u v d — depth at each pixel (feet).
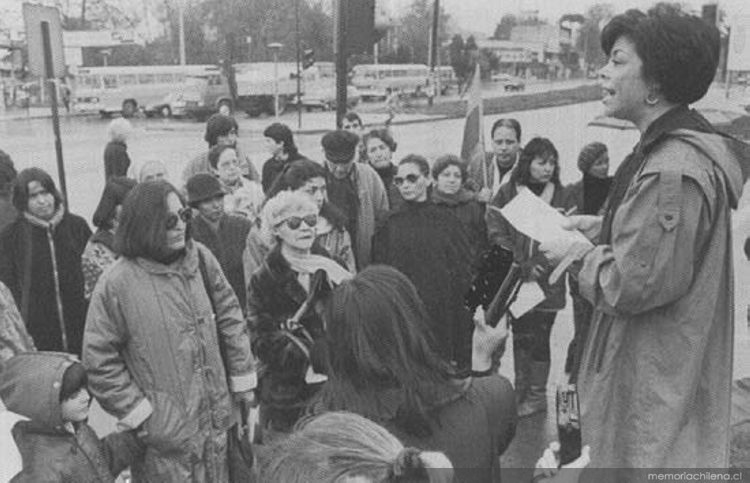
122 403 9.90
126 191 14.75
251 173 24.07
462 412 6.05
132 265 10.05
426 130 60.90
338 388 6.08
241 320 11.29
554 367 18.71
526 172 15.84
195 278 10.41
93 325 10.00
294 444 4.45
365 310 5.99
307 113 107.04
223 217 15.99
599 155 15.88
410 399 5.89
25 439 9.16
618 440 6.81
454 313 14.75
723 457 6.63
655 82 6.61
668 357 6.49
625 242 6.32
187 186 15.70
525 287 11.28
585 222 7.58
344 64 25.58
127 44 128.16
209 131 23.20
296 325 12.54
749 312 17.71
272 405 12.67
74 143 79.36
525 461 14.01
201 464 10.25
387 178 20.15
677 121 6.52
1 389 9.22
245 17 124.57
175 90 103.50
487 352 8.66
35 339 15.34
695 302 6.42
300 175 14.94
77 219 16.05
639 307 6.34
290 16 120.37
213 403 10.41
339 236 15.33
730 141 6.59
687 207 6.18
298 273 12.58
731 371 6.77
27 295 15.15
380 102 85.51
